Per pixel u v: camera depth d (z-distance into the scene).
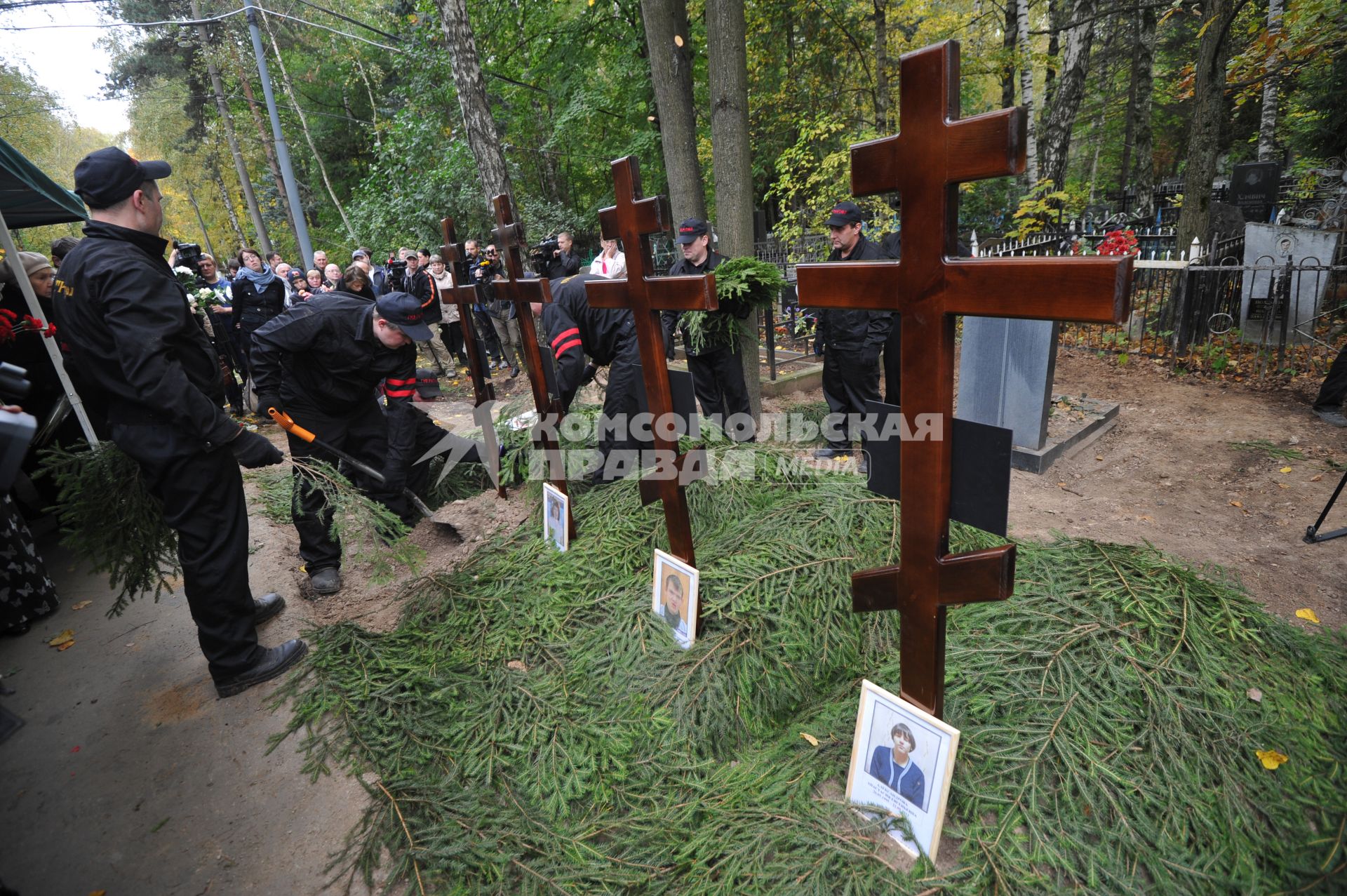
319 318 2.98
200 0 21.61
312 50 22.81
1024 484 4.21
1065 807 1.53
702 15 11.99
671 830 1.75
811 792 1.77
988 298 1.19
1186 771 1.54
